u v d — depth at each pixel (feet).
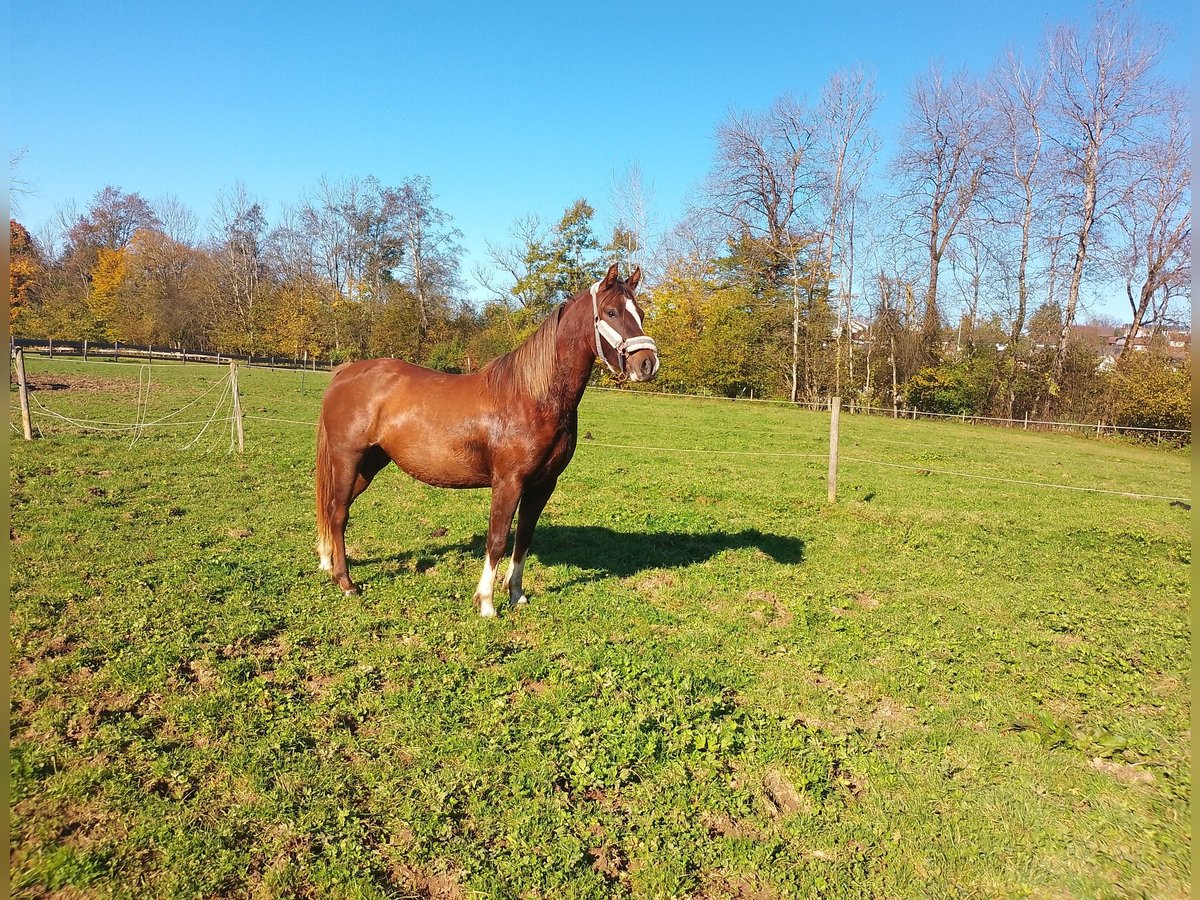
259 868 8.86
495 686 13.58
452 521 26.16
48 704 11.96
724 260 139.23
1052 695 14.57
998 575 23.26
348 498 18.35
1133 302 106.52
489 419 16.34
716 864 9.36
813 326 123.95
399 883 8.80
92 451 35.27
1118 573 23.73
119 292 167.73
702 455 49.11
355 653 14.73
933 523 30.81
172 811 9.64
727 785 11.04
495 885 8.68
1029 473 50.75
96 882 8.39
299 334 157.89
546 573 20.85
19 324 151.02
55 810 9.51
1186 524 33.78
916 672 15.34
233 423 48.29
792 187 134.92
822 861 9.55
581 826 9.84
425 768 10.94
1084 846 9.89
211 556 20.15
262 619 15.85
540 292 144.66
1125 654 16.85
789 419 86.89
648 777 11.07
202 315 169.48
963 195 123.95
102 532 21.76
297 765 10.80
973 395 114.93
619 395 112.06
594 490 34.71
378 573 19.74
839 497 35.78
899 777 11.37
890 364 121.39
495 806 10.18
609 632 16.75
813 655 16.02
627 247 143.13
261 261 190.70
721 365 122.42
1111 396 94.53
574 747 11.67
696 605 19.01
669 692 13.60
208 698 12.41
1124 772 11.82
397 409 17.13
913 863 9.57
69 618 15.28
